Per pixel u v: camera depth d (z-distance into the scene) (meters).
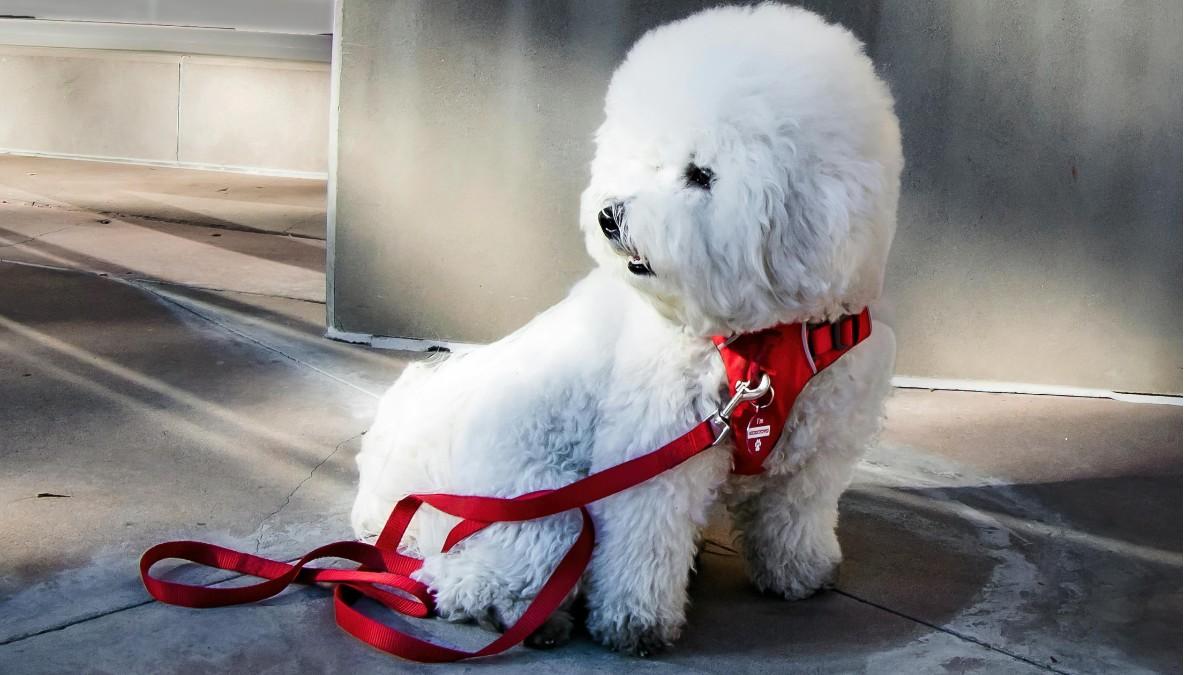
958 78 2.32
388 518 1.76
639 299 1.62
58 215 3.70
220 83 4.78
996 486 2.07
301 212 3.95
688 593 1.78
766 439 1.61
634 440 1.60
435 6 2.44
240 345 2.51
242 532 1.87
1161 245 2.36
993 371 2.42
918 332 2.41
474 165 2.48
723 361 1.58
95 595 1.71
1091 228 2.36
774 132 1.49
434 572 1.70
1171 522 1.97
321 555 1.74
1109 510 2.00
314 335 2.60
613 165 1.56
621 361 1.62
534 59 2.42
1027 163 2.34
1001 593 1.80
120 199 4.03
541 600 1.63
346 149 2.51
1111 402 2.39
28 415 2.14
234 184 4.47
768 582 1.77
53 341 2.46
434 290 2.54
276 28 4.79
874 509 2.00
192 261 3.19
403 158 2.50
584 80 2.42
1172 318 2.38
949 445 2.20
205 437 2.12
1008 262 2.38
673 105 1.51
